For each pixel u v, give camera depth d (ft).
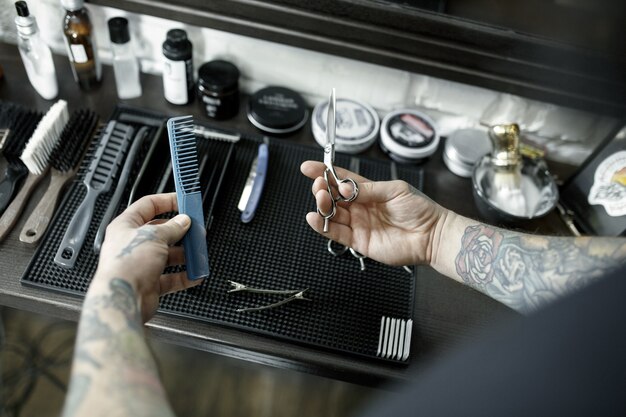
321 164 2.39
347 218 2.46
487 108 3.11
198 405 4.08
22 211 2.52
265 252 2.57
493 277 2.23
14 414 3.93
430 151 2.95
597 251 1.94
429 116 3.23
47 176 2.64
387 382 2.36
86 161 2.66
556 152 3.25
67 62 3.12
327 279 2.54
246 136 2.96
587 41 2.61
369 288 2.54
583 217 2.83
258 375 4.23
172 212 2.60
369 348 2.36
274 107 3.01
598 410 1.22
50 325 4.29
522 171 2.94
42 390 4.05
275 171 2.87
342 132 2.95
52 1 2.86
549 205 2.77
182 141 2.35
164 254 1.82
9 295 2.32
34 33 2.66
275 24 2.75
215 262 2.49
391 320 2.44
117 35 2.71
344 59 2.98
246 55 3.05
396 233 2.48
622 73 2.67
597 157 2.75
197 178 2.16
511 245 2.20
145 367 1.52
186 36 2.76
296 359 2.33
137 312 1.65
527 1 2.52
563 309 1.30
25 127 2.73
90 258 2.41
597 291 1.28
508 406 1.28
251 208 2.67
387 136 2.96
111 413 1.37
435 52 2.75
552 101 2.85
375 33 2.71
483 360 1.35
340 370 2.34
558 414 1.24
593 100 2.79
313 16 2.68
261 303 2.41
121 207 2.56
